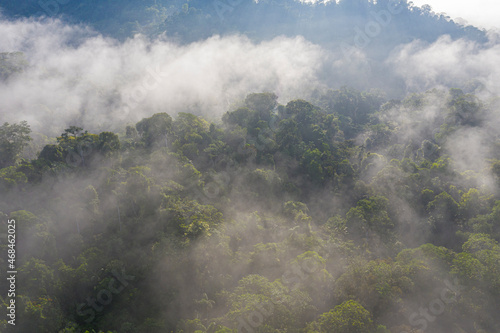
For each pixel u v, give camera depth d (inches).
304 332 2050.9
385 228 3341.5
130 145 3801.7
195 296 2381.9
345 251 2928.2
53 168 2888.8
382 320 2300.7
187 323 2135.8
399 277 2482.8
